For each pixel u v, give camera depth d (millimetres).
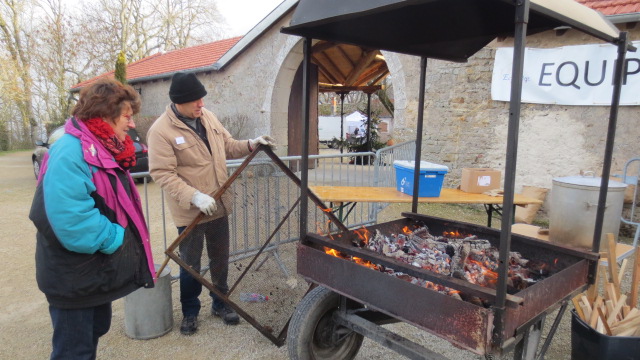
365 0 1672
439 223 2916
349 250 2082
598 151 5586
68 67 21734
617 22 5191
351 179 8891
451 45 2867
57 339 1764
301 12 1996
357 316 2234
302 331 2170
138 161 8461
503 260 1492
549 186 6035
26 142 21844
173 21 24391
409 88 7211
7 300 3494
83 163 1651
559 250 2258
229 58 9664
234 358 2635
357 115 20859
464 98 6664
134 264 1890
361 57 10453
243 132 9836
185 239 2664
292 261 3258
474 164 6695
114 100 1757
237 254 3219
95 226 1645
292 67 9227
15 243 5012
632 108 5297
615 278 2420
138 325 2811
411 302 1698
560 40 5777
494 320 1498
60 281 1679
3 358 2652
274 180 3459
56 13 21188
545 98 5910
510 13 2422
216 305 3104
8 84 19375
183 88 2480
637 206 5297
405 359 2674
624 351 2133
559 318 2090
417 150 2977
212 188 2717
